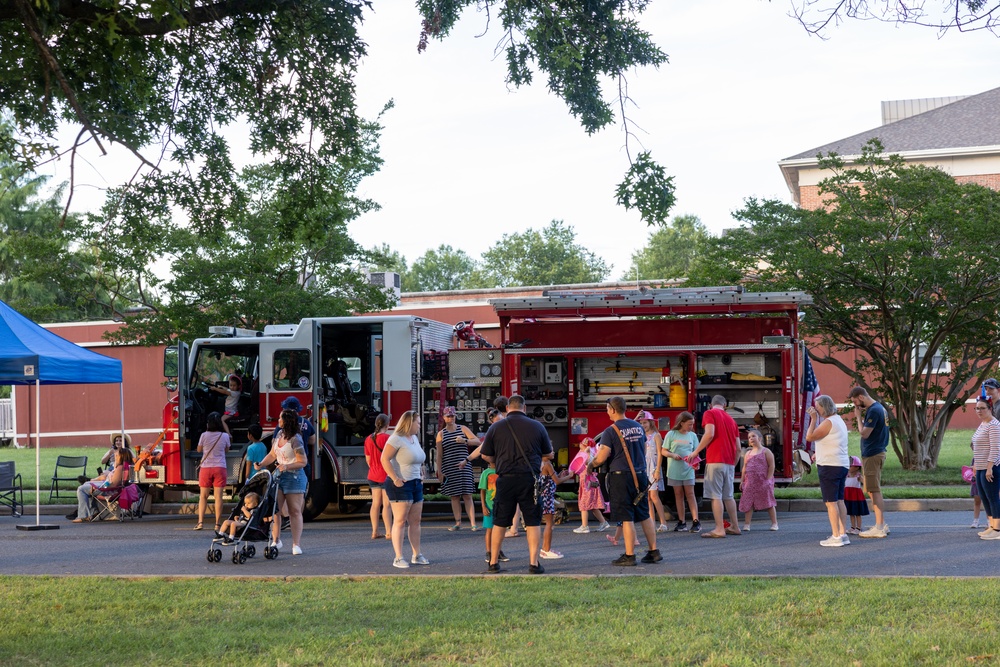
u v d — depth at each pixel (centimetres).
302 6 1254
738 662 651
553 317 1719
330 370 1756
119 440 1783
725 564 1085
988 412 1250
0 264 4388
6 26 1098
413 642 733
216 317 2348
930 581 912
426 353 1712
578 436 1692
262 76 1331
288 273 2459
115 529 1609
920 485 1875
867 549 1177
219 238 1421
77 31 1095
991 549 1148
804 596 854
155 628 807
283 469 1225
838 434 1218
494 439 1055
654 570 1051
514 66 1425
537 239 9575
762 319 1675
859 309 2161
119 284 2322
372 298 2542
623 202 1312
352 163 1535
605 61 1377
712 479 1346
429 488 1731
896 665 636
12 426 3903
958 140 3734
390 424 1675
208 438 1567
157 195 1370
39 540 1460
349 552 1264
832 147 3841
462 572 1071
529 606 850
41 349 1717
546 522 1163
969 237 1980
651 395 1692
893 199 2203
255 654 720
